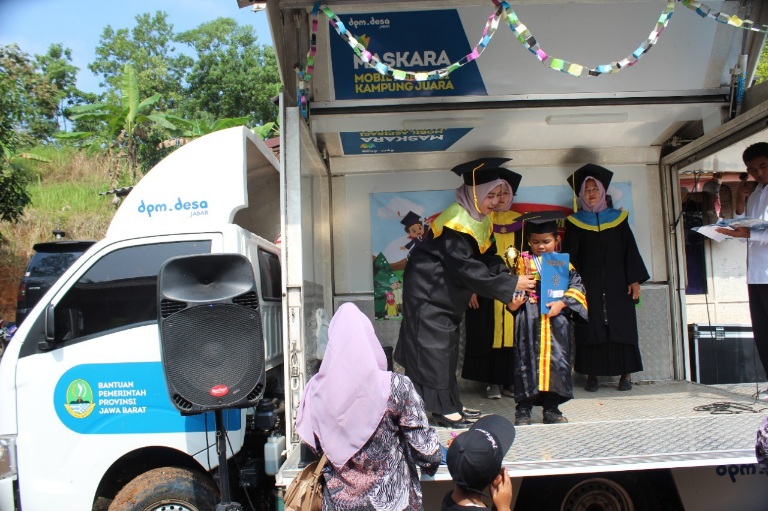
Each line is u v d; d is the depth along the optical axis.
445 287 4.11
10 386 3.64
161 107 31.61
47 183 20.81
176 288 3.12
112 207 18.64
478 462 2.62
